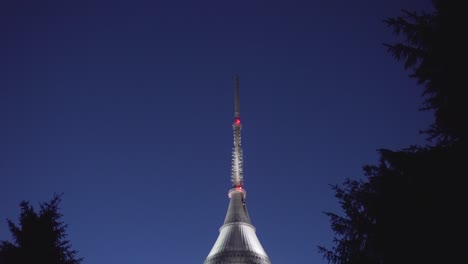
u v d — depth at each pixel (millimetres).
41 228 39500
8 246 38688
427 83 23891
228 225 199500
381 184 25219
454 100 22812
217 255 187875
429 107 24000
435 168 23078
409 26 23344
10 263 38031
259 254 189000
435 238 22750
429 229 22969
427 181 23281
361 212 27016
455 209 22484
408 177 24109
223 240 194250
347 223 27062
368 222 26547
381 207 25094
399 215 24375
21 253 38281
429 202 23250
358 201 27188
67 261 39938
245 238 194000
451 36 22469
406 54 23500
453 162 22766
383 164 25906
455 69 22578
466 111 22609
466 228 22172
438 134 23812
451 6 22609
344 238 27172
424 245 23078
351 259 26656
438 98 23516
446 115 23172
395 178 24703
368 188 26766
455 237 22297
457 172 22672
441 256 22516
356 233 26844
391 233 24625
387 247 24812
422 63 23422
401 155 24141
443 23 22688
